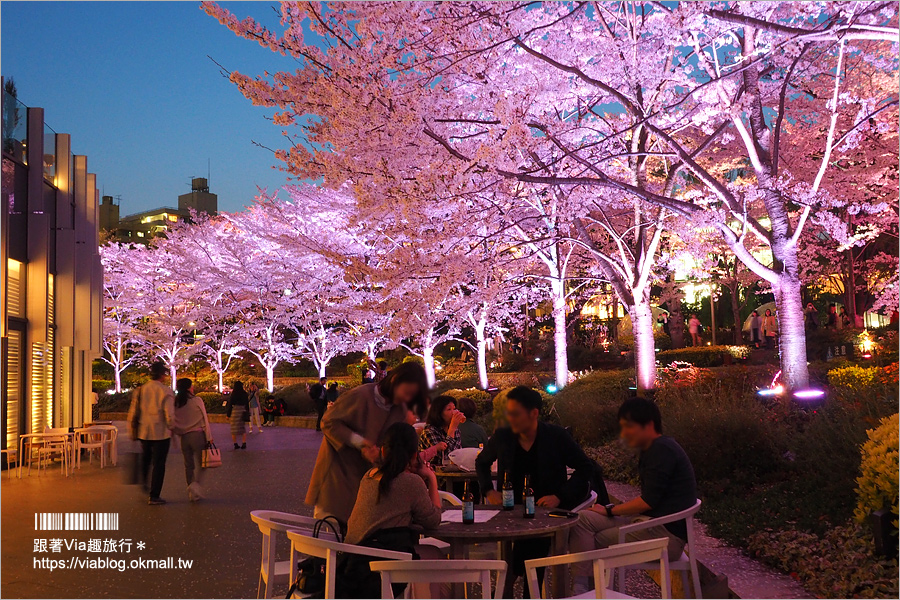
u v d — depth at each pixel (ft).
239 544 23.32
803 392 34.78
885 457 16.76
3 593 18.13
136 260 110.73
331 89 31.37
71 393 58.34
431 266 36.17
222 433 76.59
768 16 35.32
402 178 32.91
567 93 39.65
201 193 314.76
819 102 49.08
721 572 17.24
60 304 55.26
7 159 47.47
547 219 48.80
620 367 91.66
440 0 29.32
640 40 42.29
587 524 16.05
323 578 13.64
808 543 18.12
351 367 114.32
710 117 42.65
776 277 37.04
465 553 17.34
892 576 15.01
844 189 53.01
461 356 119.75
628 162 47.21
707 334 109.40
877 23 34.63
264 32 31.40
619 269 47.96
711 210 35.96
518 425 16.79
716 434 28.02
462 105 35.53
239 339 92.84
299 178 39.17
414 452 14.21
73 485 38.01
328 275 67.62
